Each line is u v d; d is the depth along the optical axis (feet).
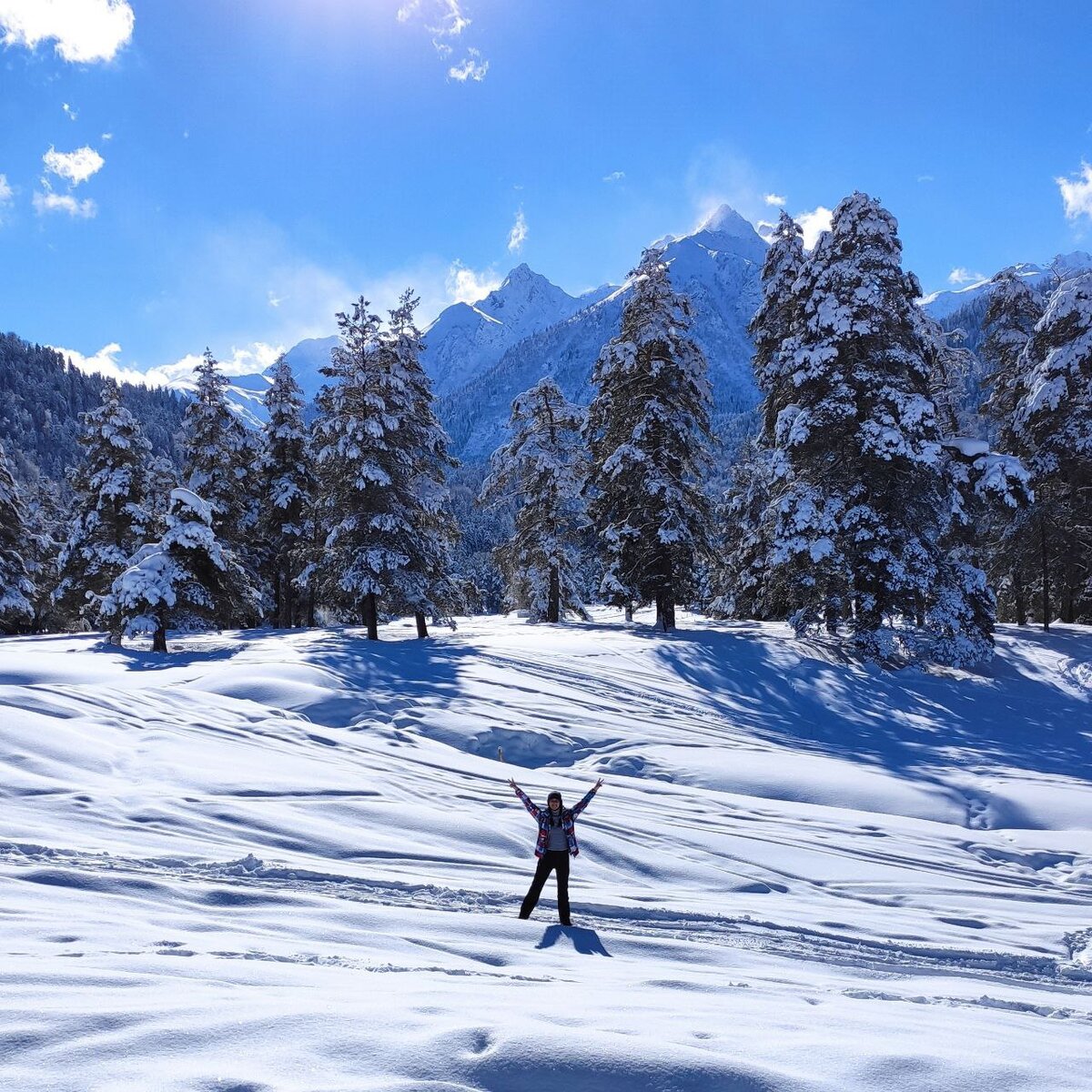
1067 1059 13.73
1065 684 81.00
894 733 67.10
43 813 32.24
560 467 127.54
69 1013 12.00
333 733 53.83
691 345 98.94
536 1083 11.04
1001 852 41.45
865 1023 15.53
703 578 165.07
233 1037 11.68
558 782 47.93
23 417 652.48
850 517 79.71
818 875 35.50
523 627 112.68
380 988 15.51
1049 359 101.55
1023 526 104.22
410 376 109.81
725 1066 11.80
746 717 68.85
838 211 84.99
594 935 24.35
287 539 125.59
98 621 95.66
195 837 31.17
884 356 81.56
